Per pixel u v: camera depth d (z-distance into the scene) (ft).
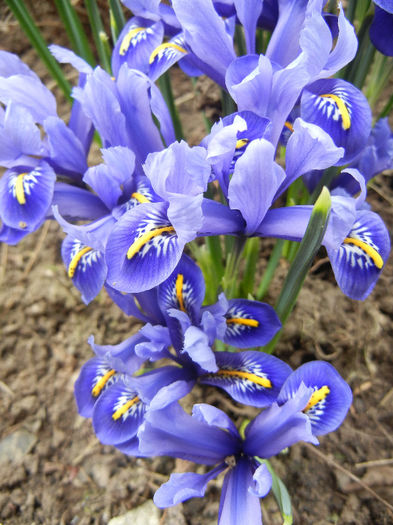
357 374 0.57
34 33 0.61
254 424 0.40
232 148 0.32
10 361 0.61
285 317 0.43
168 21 0.46
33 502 0.52
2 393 0.59
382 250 0.36
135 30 0.47
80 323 0.63
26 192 0.41
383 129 0.46
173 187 0.32
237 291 0.57
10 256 0.68
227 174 0.36
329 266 0.62
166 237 0.33
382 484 0.50
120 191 0.40
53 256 0.68
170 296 0.39
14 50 0.84
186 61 0.51
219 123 0.33
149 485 0.52
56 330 0.63
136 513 0.51
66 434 0.56
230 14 0.45
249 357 0.40
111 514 0.51
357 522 0.49
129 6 0.44
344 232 0.34
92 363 0.45
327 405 0.36
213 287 0.54
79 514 0.51
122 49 0.46
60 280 0.65
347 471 0.51
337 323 0.59
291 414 0.35
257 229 0.37
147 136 0.41
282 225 0.37
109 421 0.40
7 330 0.62
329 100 0.38
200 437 0.39
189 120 0.77
